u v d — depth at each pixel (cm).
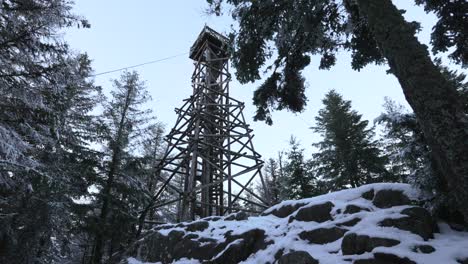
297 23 732
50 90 907
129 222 1407
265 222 902
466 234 542
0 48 770
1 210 1100
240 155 1556
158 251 1038
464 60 688
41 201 1134
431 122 357
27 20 812
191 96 1739
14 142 792
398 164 1856
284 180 2331
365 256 513
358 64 802
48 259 1322
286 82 827
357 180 1886
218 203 1673
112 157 1498
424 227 550
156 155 2306
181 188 2508
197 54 2045
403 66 404
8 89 788
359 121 2112
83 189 1402
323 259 563
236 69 843
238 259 764
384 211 624
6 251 1090
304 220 782
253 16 730
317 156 2164
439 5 641
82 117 1465
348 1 684
